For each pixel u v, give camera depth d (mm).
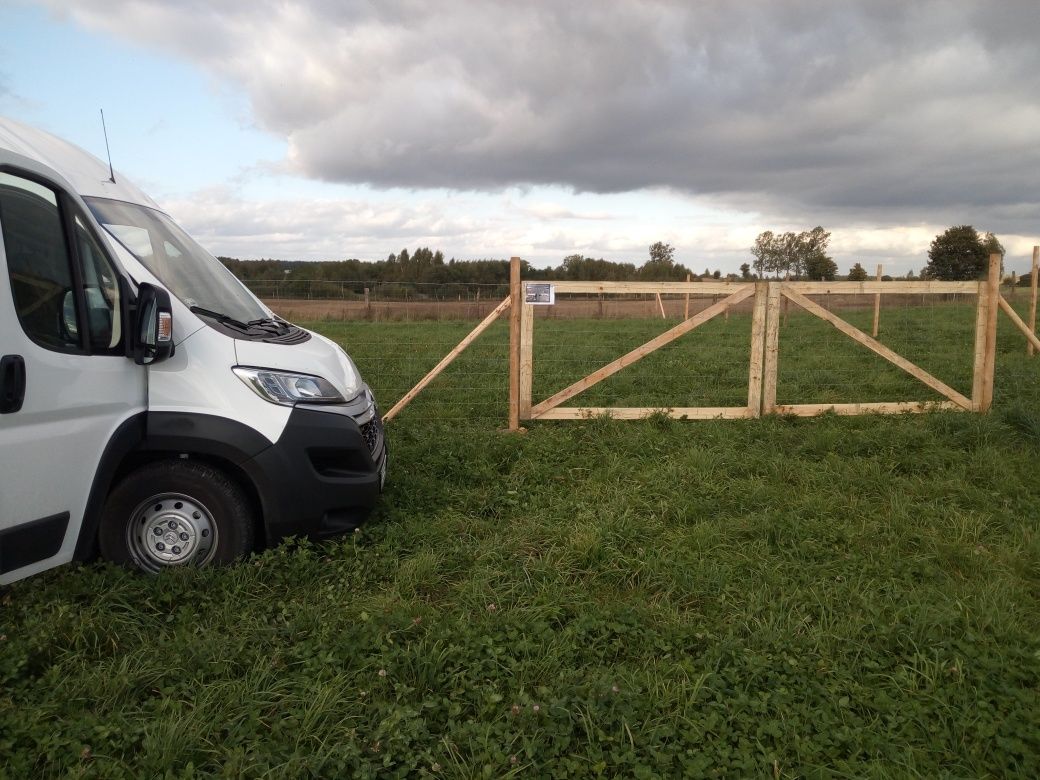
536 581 4445
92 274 4035
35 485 3625
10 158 3584
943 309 20141
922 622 3764
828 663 3525
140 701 3217
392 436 7988
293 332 5410
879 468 6531
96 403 3932
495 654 3486
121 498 4289
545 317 20578
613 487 6219
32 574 3691
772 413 8734
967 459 6902
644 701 3172
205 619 3889
